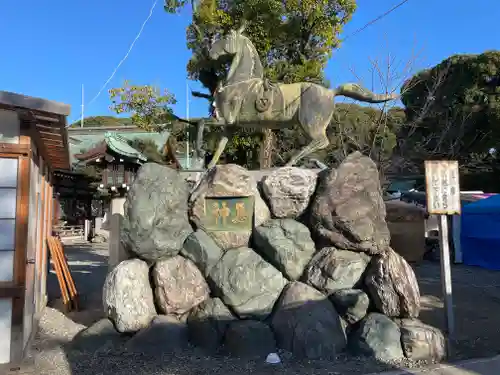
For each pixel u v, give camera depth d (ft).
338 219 18.51
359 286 18.31
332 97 22.99
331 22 40.88
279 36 40.65
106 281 18.52
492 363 16.16
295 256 18.76
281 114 22.97
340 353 16.66
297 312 17.04
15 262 16.61
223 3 41.14
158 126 44.86
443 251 19.79
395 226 31.50
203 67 40.57
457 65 71.05
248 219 19.75
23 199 16.89
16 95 15.90
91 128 93.15
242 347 16.46
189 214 20.02
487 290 31.99
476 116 69.67
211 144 36.81
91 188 79.10
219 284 18.17
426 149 68.18
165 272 18.42
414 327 16.81
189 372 14.96
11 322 16.37
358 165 19.36
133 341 16.98
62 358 16.47
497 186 79.82
